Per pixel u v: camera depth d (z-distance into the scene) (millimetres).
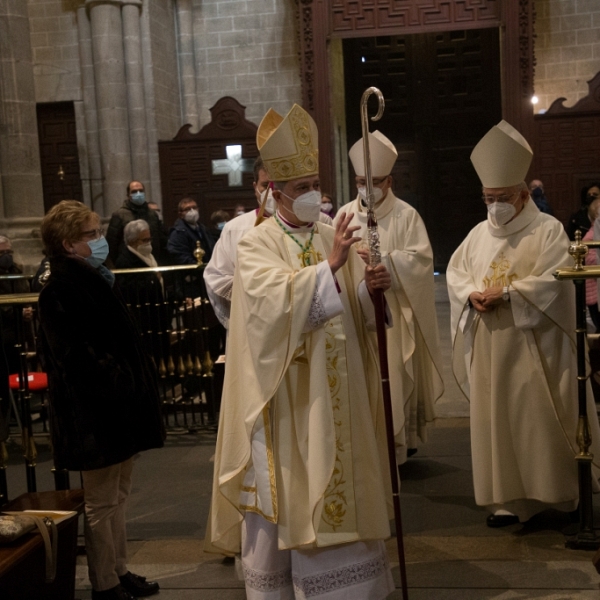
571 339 3613
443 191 15961
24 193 10641
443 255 16062
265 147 2730
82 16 12727
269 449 2664
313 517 2553
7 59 10469
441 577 3188
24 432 3648
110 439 2857
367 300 2820
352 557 2697
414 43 15617
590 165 12109
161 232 8109
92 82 12805
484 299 3592
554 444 3566
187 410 6289
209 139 12773
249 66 13812
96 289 2881
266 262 2727
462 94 15641
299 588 2660
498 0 12148
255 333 2629
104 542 2957
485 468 3664
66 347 2771
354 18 12430
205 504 4211
